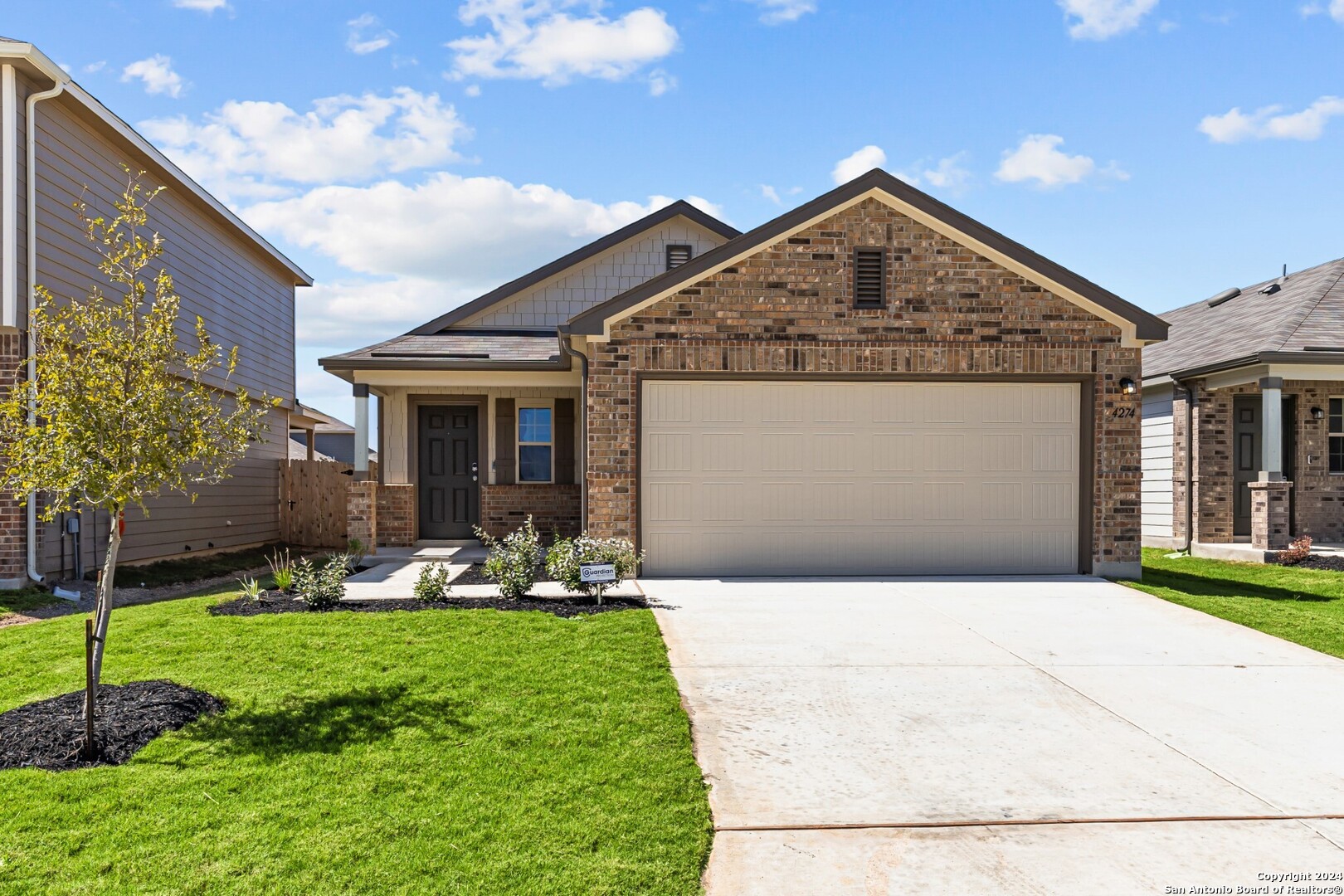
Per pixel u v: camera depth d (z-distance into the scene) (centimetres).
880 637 772
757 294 1070
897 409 1100
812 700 605
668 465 1083
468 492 1474
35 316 562
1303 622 844
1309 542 1342
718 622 822
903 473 1101
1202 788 472
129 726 522
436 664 654
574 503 1450
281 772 468
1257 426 1541
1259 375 1373
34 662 669
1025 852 404
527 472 1467
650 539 1080
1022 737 545
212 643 709
